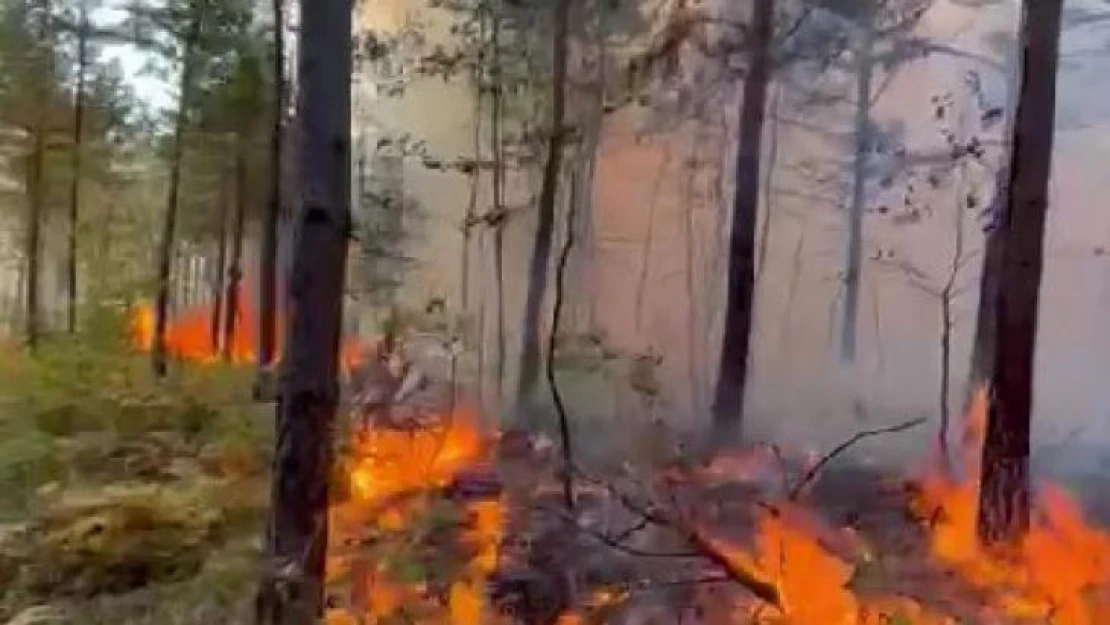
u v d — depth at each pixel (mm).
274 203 19750
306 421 7324
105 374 15828
